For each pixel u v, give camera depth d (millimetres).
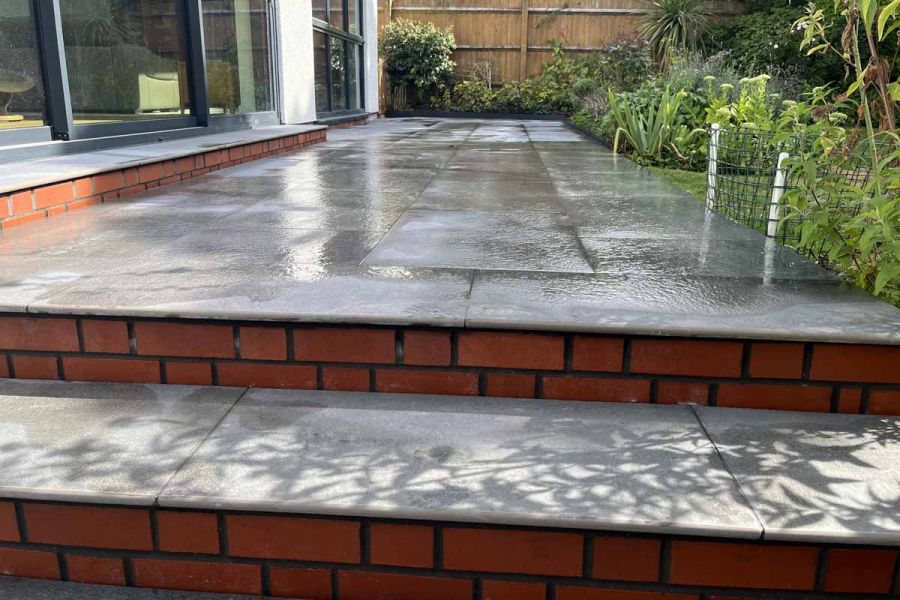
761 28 11344
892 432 1632
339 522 1377
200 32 5512
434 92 14109
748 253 2518
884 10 1970
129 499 1383
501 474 1457
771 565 1314
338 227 2955
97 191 3477
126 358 1878
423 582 1398
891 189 2146
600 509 1341
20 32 3684
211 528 1404
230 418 1689
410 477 1445
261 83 6934
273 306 1849
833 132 2420
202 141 5137
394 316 1780
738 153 3461
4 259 2361
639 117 6477
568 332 1746
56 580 1466
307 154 6066
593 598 1371
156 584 1452
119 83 4613
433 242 2676
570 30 13672
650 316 1796
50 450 1535
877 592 1313
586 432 1629
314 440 1589
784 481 1428
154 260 2359
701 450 1547
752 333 1700
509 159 5812
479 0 13742
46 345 1889
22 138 3711
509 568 1370
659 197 3881
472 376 1806
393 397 1811
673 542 1319
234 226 2957
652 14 12648
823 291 2029
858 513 1324
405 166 5234
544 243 2672
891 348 1688
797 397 1739
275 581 1428
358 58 11273
